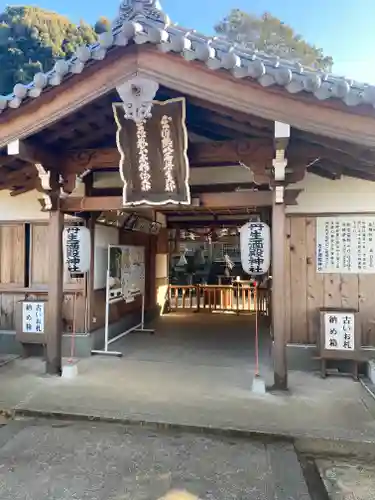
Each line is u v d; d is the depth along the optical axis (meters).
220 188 6.00
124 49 3.63
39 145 4.48
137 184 4.57
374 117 3.36
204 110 4.54
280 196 4.59
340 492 2.89
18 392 4.62
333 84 3.62
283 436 3.57
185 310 11.79
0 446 3.51
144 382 4.99
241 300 12.72
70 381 5.02
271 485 2.91
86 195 6.04
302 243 5.75
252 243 4.91
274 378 4.71
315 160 4.55
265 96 3.54
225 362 5.98
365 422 3.83
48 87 3.80
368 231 5.58
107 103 4.36
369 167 4.31
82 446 3.49
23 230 6.50
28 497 2.77
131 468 3.13
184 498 2.76
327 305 5.68
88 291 6.36
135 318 8.94
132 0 4.33
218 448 3.46
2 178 5.24
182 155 4.32
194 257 17.89
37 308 5.91
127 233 8.22
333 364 5.49
